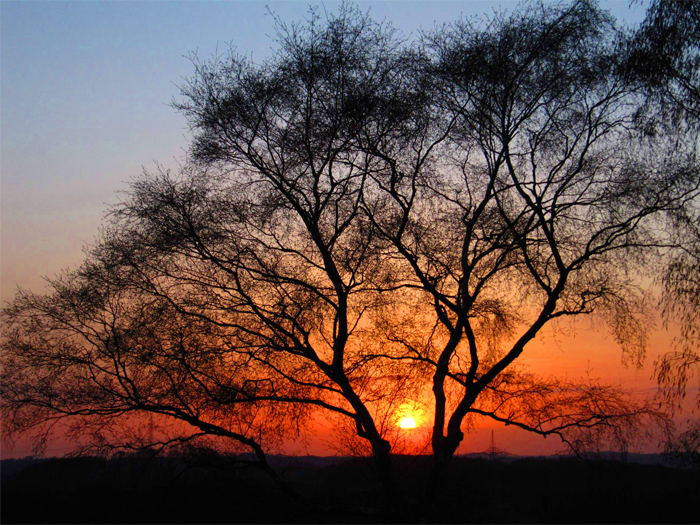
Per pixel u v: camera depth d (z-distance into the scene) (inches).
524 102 533.3
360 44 535.2
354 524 531.2
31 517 470.9
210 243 527.2
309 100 534.3
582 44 514.3
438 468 503.8
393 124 531.5
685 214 445.1
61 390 507.2
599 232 516.4
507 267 573.6
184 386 518.3
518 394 548.1
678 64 419.8
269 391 534.6
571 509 526.3
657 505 506.0
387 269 557.0
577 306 543.8
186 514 506.3
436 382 558.6
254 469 596.7
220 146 544.4
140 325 514.0
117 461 525.3
